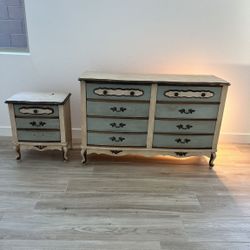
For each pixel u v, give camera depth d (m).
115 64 2.49
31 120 2.11
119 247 1.37
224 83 1.95
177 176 2.07
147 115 2.04
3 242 1.37
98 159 2.30
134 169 2.16
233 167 2.24
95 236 1.44
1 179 1.95
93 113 2.05
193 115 2.05
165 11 2.32
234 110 2.64
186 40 2.41
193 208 1.69
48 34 2.39
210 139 2.13
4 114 2.65
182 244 1.40
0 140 2.62
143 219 1.58
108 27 2.37
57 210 1.63
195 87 1.96
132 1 2.29
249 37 2.39
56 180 1.96
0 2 2.41
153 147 2.14
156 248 1.37
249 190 1.91
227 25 2.36
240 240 1.44
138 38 2.41
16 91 2.57
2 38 2.53
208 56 2.46
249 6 2.29
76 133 2.71
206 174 2.12
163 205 1.71
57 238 1.41
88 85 1.97
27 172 2.06
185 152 2.15
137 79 1.98
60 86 2.56
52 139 2.18
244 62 2.48
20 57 2.45
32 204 1.68
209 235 1.47
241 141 2.72
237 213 1.66
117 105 2.02
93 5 2.30
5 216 1.56
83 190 1.84
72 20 2.35
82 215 1.59
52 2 2.29
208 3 2.29
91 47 2.43
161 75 2.21
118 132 2.10
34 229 1.47
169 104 2.01
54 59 2.47
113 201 1.74
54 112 2.09
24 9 2.38
